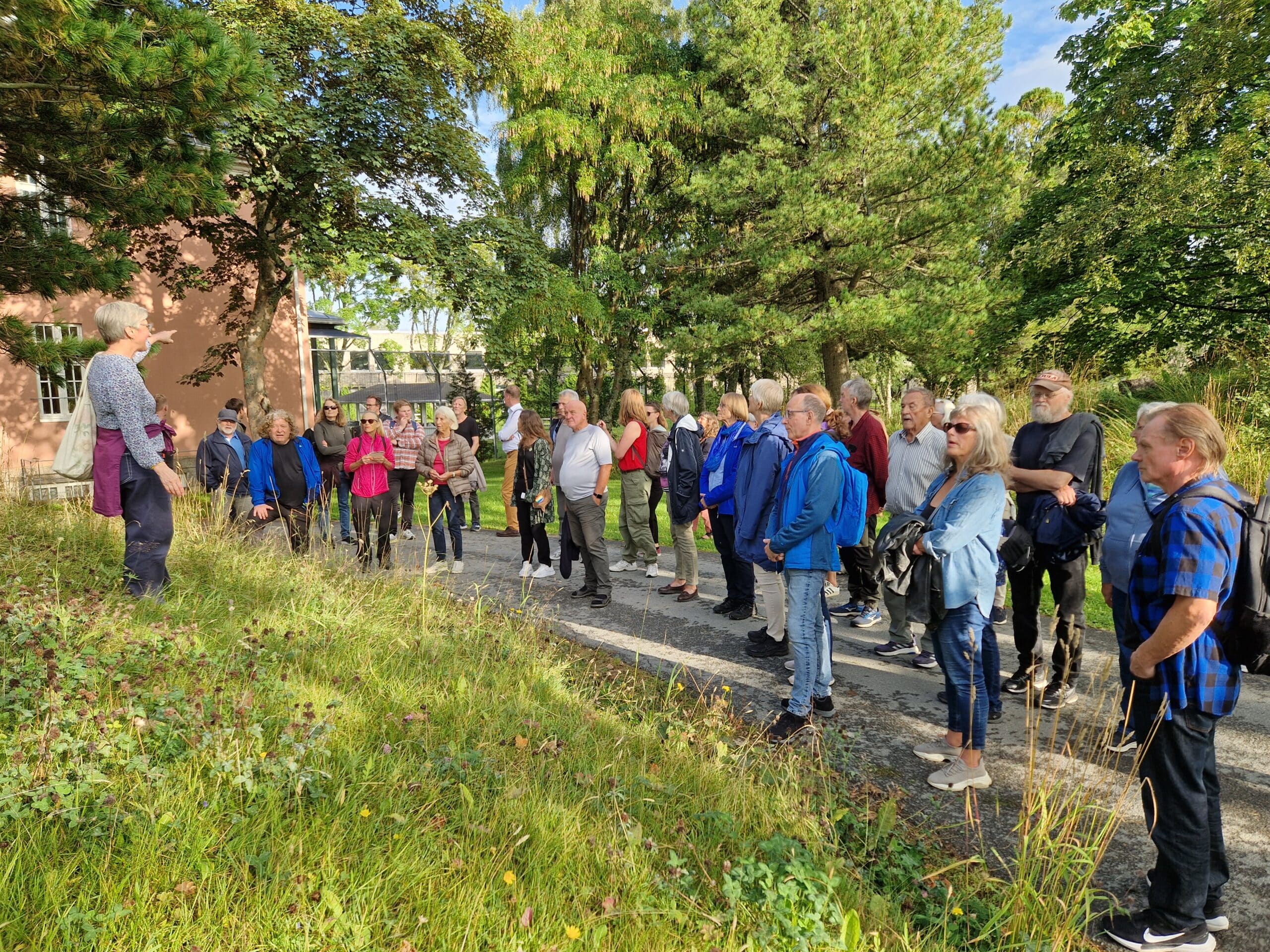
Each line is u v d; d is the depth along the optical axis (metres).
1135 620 2.52
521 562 8.16
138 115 5.37
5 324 6.12
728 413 5.86
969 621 3.36
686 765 3.29
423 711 3.33
